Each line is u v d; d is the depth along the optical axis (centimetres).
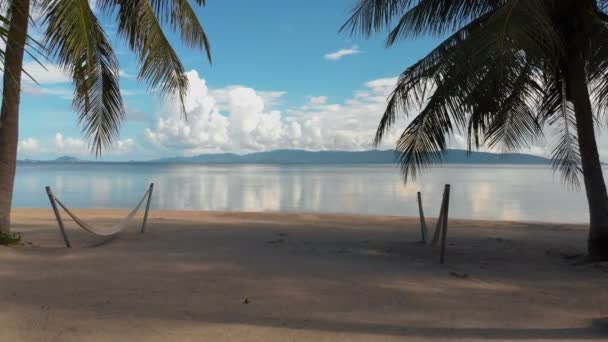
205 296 508
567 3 700
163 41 838
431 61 777
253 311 459
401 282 592
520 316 459
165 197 3067
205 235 1001
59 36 653
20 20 632
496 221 1530
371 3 816
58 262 662
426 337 393
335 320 436
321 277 606
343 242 950
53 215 1512
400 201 2834
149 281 568
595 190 762
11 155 788
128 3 843
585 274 670
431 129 738
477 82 547
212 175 7569
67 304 468
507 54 514
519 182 5097
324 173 8950
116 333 390
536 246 944
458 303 503
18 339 373
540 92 754
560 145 906
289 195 3303
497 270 696
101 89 892
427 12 817
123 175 7225
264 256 749
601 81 686
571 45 738
